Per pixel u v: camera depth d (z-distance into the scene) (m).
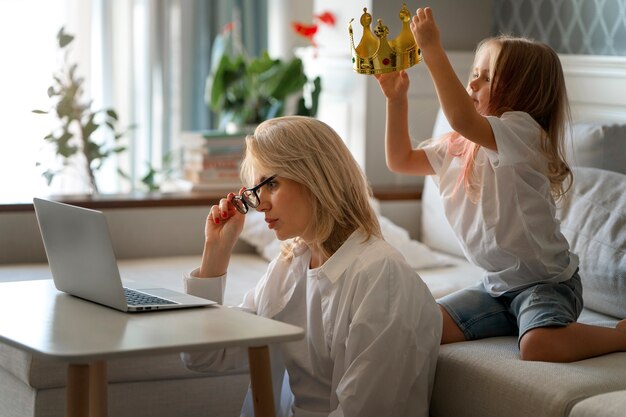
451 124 2.02
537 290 2.11
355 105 3.71
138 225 3.17
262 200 1.89
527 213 2.10
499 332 2.18
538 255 2.11
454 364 1.99
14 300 1.78
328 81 3.91
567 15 3.27
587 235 2.42
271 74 3.84
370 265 1.84
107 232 1.64
